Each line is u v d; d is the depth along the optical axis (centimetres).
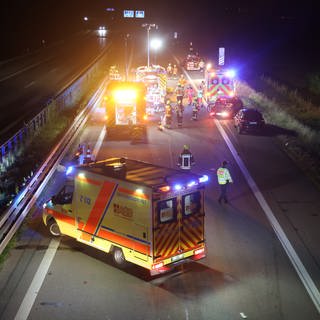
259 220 1616
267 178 2075
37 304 1098
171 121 3152
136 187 1170
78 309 1077
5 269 1263
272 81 5103
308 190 1923
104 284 1188
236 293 1152
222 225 1574
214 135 2884
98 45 9138
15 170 2108
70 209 1376
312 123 3325
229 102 3431
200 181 1230
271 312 1070
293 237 1484
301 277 1235
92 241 1325
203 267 1285
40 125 2855
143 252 1180
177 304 1100
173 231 1190
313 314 1064
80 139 2770
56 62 6688
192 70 5859
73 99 3919
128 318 1043
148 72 3519
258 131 2892
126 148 2567
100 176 1268
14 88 4559
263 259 1337
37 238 1456
